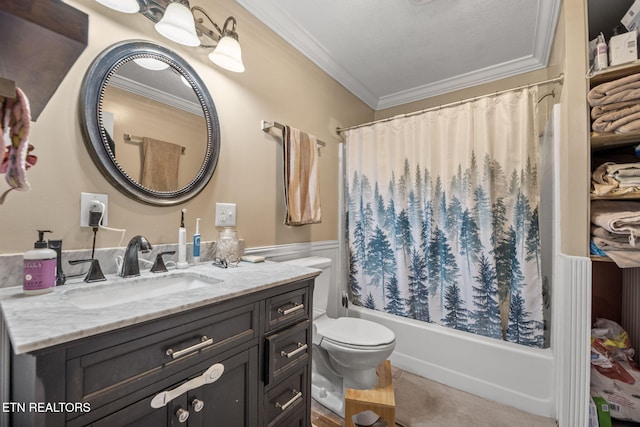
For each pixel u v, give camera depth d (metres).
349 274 2.33
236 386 0.84
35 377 0.48
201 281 1.07
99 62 0.98
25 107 0.50
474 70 2.26
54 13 0.44
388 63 2.17
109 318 0.59
